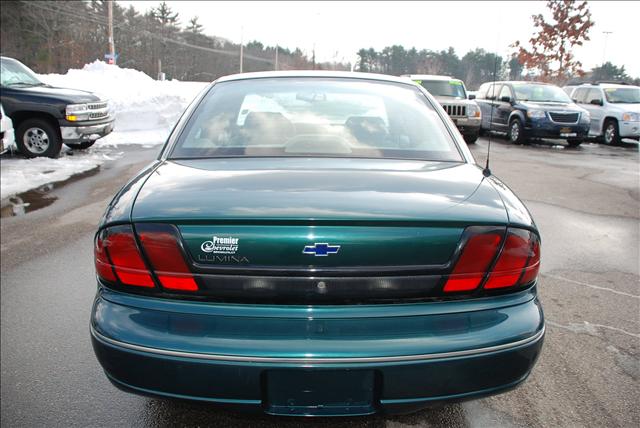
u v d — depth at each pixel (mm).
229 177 2053
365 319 1720
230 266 1729
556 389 2547
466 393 1760
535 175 8289
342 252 1709
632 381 2607
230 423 2338
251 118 2643
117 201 1975
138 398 2525
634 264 4234
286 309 1731
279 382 1717
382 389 1704
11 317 3350
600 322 3227
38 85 10055
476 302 1813
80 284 3908
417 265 1746
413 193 1919
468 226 1778
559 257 4402
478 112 13484
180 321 1744
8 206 6254
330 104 2783
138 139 12820
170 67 75500
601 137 14516
